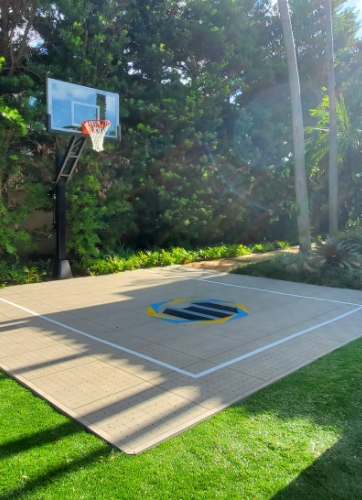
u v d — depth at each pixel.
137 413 3.47
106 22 12.57
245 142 16.39
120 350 5.11
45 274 10.95
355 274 9.63
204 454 2.89
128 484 2.61
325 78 18.80
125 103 13.39
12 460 2.85
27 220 12.71
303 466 2.76
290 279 10.43
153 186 14.27
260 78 16.47
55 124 9.41
